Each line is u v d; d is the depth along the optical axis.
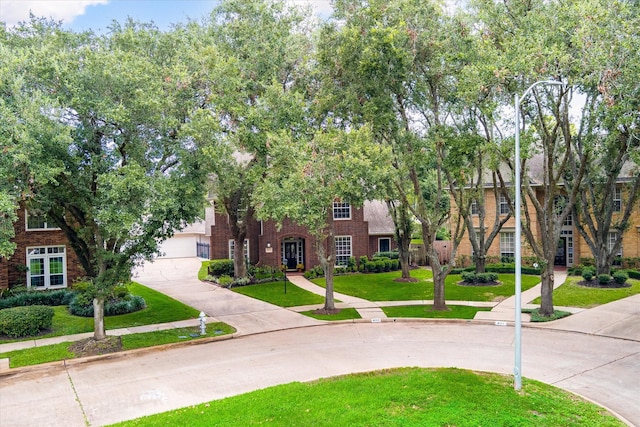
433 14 17.94
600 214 25.27
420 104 19.58
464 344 15.38
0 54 13.24
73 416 9.97
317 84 22.23
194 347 15.93
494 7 17.33
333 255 21.22
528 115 18.70
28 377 12.88
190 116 15.84
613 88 13.55
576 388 11.16
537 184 30.94
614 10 13.60
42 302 22.05
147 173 15.52
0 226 12.74
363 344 15.58
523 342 15.59
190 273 33.72
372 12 17.77
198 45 18.94
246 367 13.22
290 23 23.30
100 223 14.88
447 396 9.91
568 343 15.42
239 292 26.45
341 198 18.19
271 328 18.36
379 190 17.78
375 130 19.36
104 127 14.55
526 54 14.83
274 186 17.67
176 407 10.30
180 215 15.51
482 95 16.83
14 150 12.00
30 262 24.72
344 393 10.27
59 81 14.05
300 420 8.88
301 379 11.95
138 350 15.33
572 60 14.43
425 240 21.30
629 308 20.08
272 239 33.28
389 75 18.14
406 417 8.90
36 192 14.41
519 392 10.20
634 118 13.80
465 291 25.22
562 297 22.62
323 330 17.98
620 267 30.66
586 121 18.95
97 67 14.15
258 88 21.84
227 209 28.20
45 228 25.05
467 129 18.97
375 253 36.69
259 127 18.66
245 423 8.80
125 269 15.66
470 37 17.47
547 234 19.14
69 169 14.27
